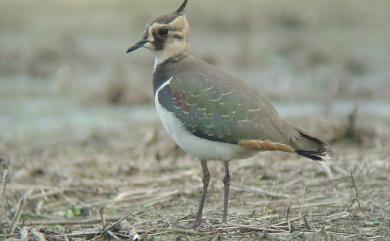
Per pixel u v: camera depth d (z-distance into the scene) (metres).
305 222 11.39
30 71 25.75
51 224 12.14
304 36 30.56
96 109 21.81
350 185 13.95
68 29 31.19
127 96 22.36
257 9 33.84
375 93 23.09
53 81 25.06
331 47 28.41
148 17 32.56
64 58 27.34
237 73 25.34
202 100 11.35
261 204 13.04
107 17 33.22
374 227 11.54
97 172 15.66
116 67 24.97
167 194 13.73
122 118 20.77
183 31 12.10
